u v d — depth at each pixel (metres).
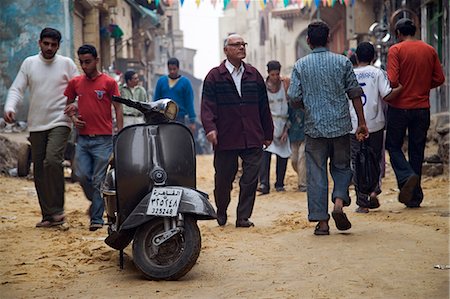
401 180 8.64
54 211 8.02
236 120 7.97
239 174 14.45
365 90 8.66
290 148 12.09
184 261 5.29
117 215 5.65
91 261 6.12
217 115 7.99
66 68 8.02
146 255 5.41
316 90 7.16
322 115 7.11
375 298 4.68
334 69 7.14
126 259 6.14
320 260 5.92
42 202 8.04
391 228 7.36
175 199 5.30
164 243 5.29
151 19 36.31
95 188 7.83
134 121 12.62
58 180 7.95
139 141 5.64
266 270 5.63
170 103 5.66
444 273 5.32
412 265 5.61
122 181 5.59
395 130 8.75
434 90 15.90
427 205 9.09
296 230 7.58
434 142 13.27
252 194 8.03
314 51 7.30
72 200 10.97
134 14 34.62
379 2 23.75
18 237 7.36
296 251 6.37
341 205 6.93
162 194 5.35
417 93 8.71
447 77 15.05
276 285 5.11
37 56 8.01
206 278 5.42
